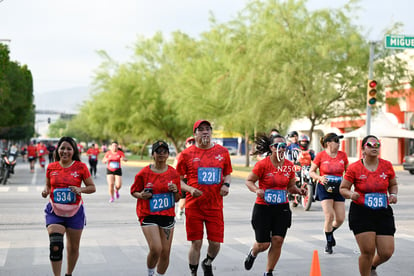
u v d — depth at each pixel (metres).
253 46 34.97
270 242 8.22
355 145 56.84
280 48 33.09
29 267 9.23
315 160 10.77
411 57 35.78
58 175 7.62
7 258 9.98
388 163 7.62
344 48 32.66
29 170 45.41
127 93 56.88
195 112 44.88
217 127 46.06
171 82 52.56
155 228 7.57
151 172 7.60
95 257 10.09
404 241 11.92
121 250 10.78
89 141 166.38
